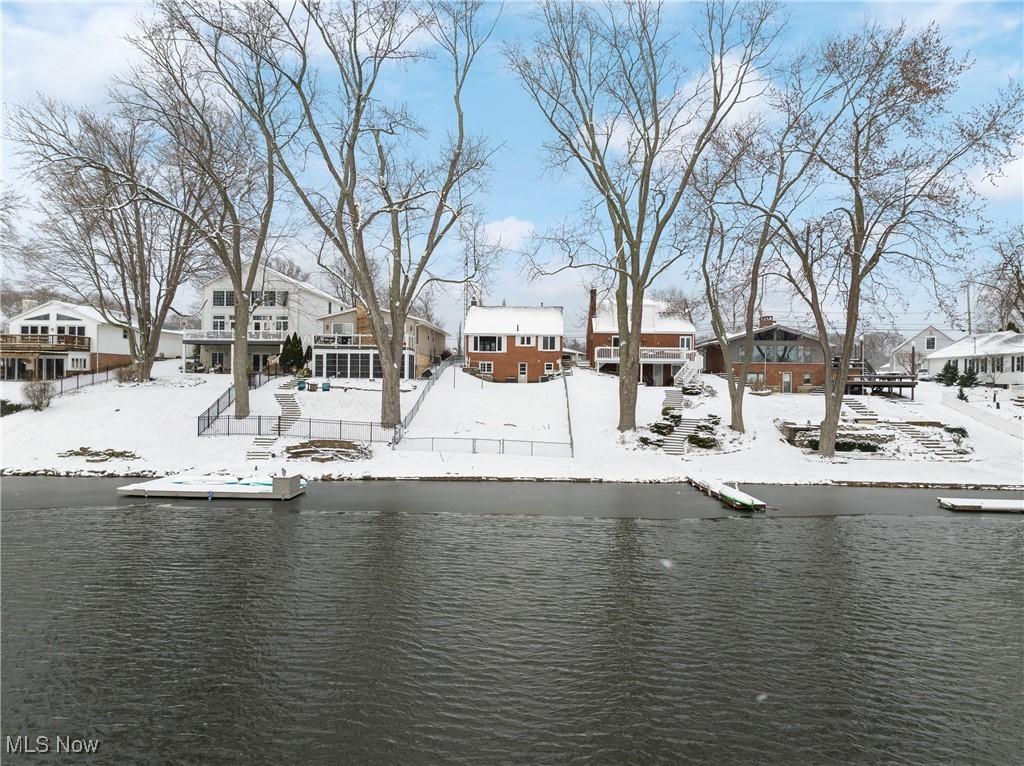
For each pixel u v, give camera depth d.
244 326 34.59
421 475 26.88
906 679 9.67
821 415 39.28
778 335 54.78
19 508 20.61
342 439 31.72
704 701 8.92
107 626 11.12
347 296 63.00
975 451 33.44
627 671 9.76
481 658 10.12
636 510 21.64
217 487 22.55
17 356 49.00
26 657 9.94
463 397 43.41
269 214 34.66
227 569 14.38
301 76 30.67
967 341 60.25
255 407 37.53
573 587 13.57
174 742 7.81
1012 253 39.25
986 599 13.15
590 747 7.81
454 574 14.31
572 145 33.16
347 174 32.53
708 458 32.22
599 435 34.94
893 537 18.31
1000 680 9.69
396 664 9.86
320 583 13.53
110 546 16.12
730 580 14.21
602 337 61.88
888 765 7.56
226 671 9.56
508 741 7.90
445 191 34.50
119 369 44.19
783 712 8.68
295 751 7.65
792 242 30.48
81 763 7.38
